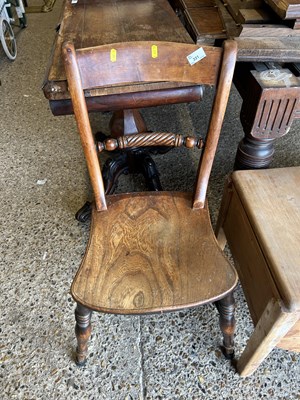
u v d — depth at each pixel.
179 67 0.76
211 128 0.83
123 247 0.84
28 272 1.23
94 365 1.01
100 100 0.91
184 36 1.03
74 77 0.72
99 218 0.92
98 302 0.73
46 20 3.15
